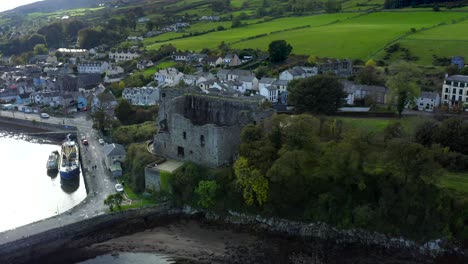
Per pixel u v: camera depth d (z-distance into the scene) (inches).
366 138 3833.7
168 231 3661.4
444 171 3590.1
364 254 3243.1
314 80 5546.3
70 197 4441.4
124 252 3376.0
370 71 6766.7
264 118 4183.1
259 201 3678.6
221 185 3890.3
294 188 3624.5
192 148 4249.5
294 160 3553.2
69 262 3272.6
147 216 3873.0
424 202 3351.4
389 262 3142.2
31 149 6127.0
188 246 3422.7
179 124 4303.6
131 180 4404.5
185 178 3986.2
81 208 3887.8
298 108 5580.7
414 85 5595.5
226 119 4505.4
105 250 3412.9
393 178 3462.1
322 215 3513.8
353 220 3442.4
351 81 6776.6
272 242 3440.0
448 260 3127.5
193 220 3823.8
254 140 3878.0
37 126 7106.3
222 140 4072.3
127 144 5388.8
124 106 6314.0
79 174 5073.8
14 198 4431.6
